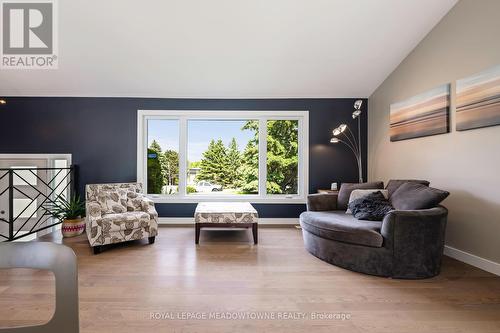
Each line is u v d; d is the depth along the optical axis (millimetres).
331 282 2215
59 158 4281
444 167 2906
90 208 3076
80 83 3949
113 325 1614
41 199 4145
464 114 2621
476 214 2533
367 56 3463
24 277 2289
